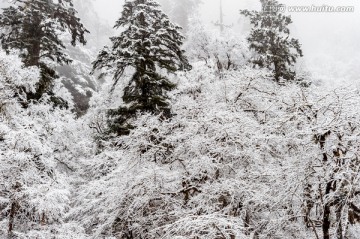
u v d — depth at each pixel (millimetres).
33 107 11906
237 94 10852
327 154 6434
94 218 9844
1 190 8266
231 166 8578
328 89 7367
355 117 6414
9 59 10758
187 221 6395
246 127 8680
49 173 9211
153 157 9617
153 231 8039
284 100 8250
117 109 13195
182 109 10859
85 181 12695
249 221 8102
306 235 7504
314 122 6820
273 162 8336
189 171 8664
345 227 5605
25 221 8508
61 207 7613
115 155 10719
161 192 8461
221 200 8359
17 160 8211
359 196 6312
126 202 8766
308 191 6727
